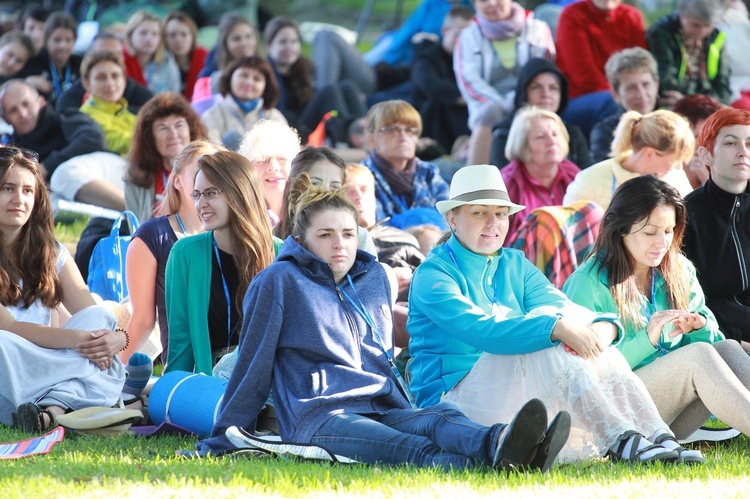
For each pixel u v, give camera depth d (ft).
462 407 42.14
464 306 42.14
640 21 99.04
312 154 53.62
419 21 128.36
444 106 102.63
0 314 47.98
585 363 40.14
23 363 46.70
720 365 43.01
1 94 85.05
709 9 96.22
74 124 85.51
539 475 36.40
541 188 71.92
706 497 34.27
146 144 66.33
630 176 65.05
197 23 134.51
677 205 46.60
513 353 40.91
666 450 38.88
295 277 41.32
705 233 54.49
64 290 51.11
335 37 118.93
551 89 85.10
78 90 94.58
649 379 43.88
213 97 92.32
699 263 54.29
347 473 36.17
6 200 48.60
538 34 96.78
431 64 104.06
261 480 34.88
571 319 40.45
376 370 41.96
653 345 44.96
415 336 44.98
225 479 35.01
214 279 49.78
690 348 43.65
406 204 73.41
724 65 99.45
